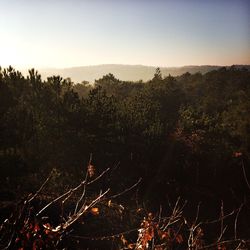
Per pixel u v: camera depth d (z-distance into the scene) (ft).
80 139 64.59
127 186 64.80
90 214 37.47
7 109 56.24
